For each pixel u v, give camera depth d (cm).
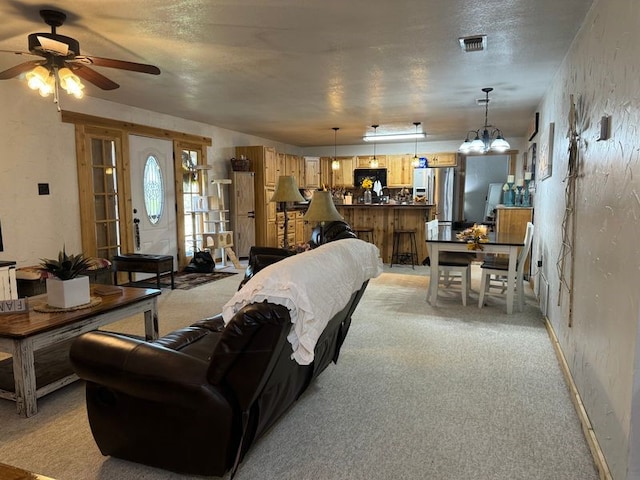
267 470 193
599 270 216
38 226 459
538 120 552
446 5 258
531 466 196
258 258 390
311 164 1013
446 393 265
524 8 262
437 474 190
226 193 782
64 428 228
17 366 234
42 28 295
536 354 327
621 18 192
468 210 1000
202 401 172
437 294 488
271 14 270
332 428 227
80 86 289
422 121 690
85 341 185
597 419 207
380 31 301
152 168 614
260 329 162
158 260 516
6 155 425
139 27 292
